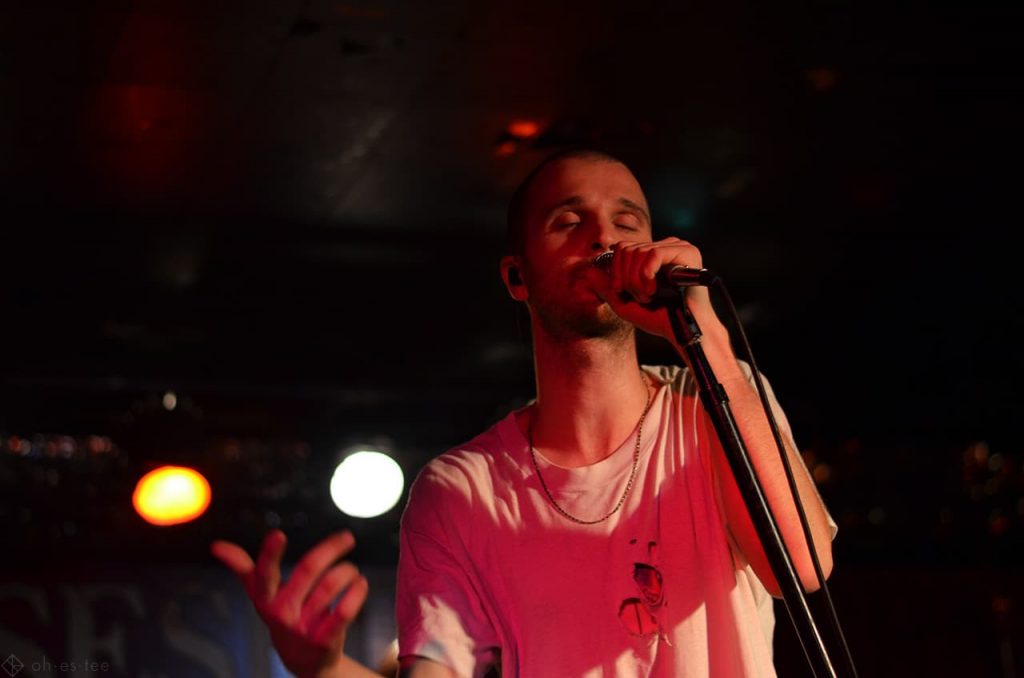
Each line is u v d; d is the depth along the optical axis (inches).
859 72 182.9
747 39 172.6
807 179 218.7
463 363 280.2
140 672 203.8
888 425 292.0
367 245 233.8
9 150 193.8
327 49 170.2
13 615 202.5
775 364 290.4
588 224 76.0
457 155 203.8
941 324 276.5
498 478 75.3
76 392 259.9
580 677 69.9
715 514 72.1
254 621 210.2
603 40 171.0
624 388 75.8
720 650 70.1
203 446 238.1
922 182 220.8
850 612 249.8
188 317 253.8
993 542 267.9
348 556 232.7
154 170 202.7
